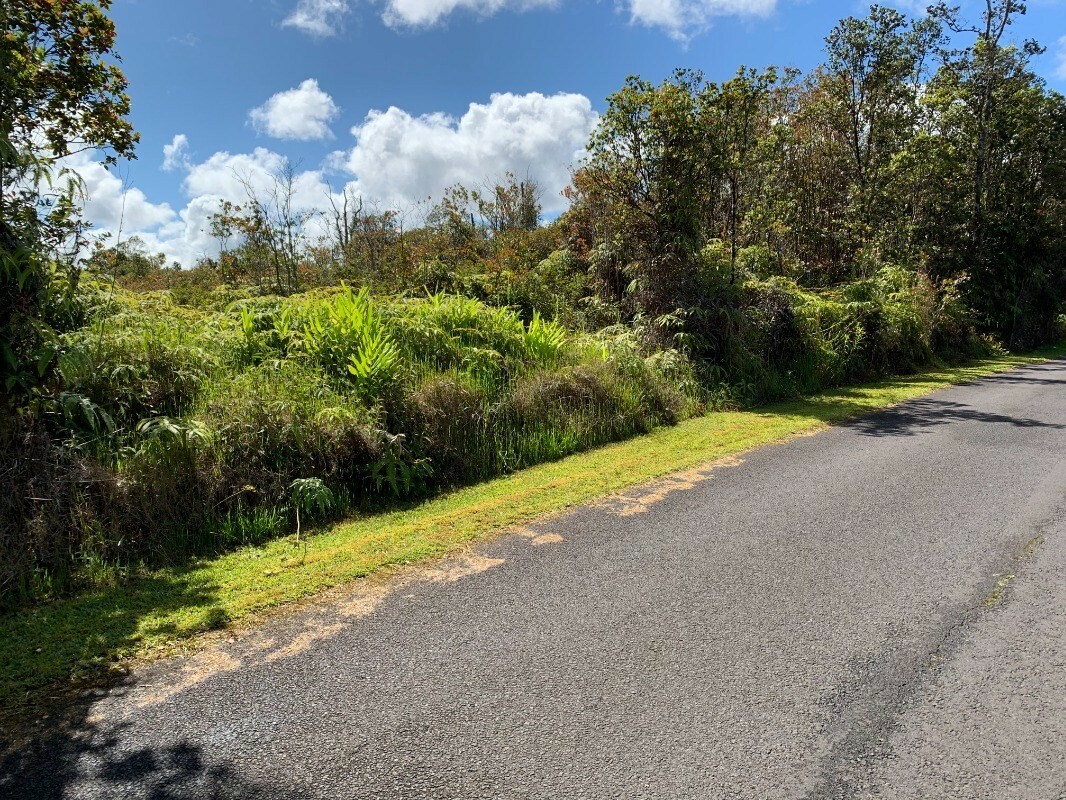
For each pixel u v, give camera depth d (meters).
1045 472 6.20
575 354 9.31
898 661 3.03
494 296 13.68
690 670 2.98
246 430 5.50
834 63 20.30
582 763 2.38
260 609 3.63
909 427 8.52
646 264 12.03
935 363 16.23
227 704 2.75
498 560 4.28
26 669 3.03
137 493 4.72
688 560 4.23
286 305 8.27
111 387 5.46
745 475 6.26
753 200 17.97
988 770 2.32
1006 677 2.88
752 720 2.62
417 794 2.24
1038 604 3.55
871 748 2.44
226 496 5.15
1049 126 23.28
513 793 2.24
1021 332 23.05
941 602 3.60
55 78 8.69
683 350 10.78
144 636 3.34
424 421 6.66
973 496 5.49
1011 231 22.89
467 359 7.84
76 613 3.65
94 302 7.26
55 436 4.90
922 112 21.61
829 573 4.00
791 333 12.47
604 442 7.97
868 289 15.34
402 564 4.23
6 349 4.20
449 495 6.16
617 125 11.59
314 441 5.76
